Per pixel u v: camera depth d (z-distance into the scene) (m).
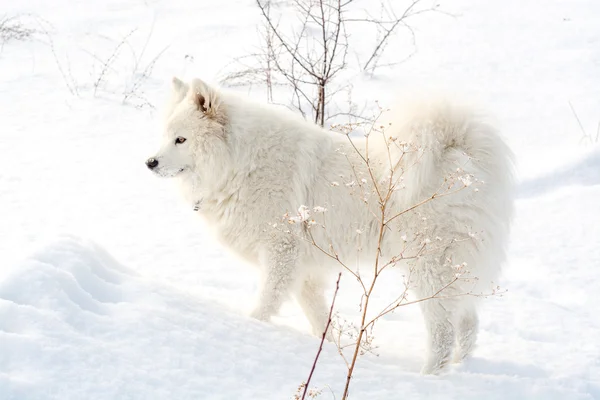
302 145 5.04
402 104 4.73
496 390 4.09
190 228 7.36
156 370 3.36
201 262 6.54
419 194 4.62
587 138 9.34
